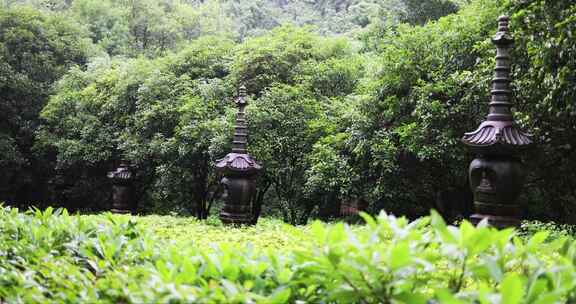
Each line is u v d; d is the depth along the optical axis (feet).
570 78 19.92
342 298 5.50
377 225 6.01
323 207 47.85
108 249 8.66
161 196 54.90
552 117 23.16
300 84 45.11
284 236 18.08
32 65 65.00
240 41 99.35
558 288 4.86
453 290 5.74
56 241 9.86
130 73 53.26
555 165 28.12
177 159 45.83
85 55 71.36
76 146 53.62
